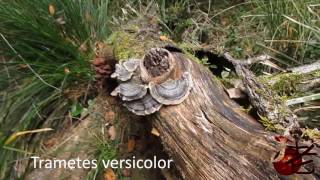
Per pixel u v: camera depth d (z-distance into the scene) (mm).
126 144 500
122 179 478
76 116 535
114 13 646
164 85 392
